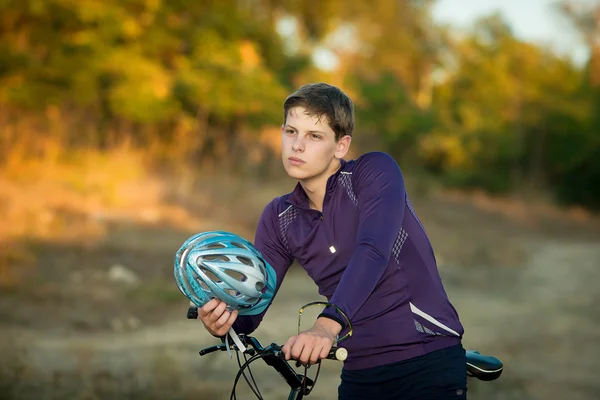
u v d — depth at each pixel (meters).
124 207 17.70
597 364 8.70
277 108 24.31
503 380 7.75
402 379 3.01
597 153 47.97
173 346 8.71
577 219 42.12
